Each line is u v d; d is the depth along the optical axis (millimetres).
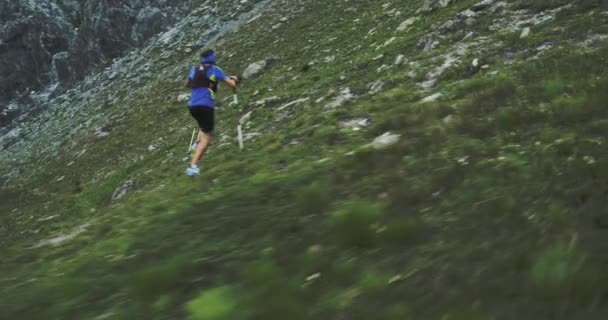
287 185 8062
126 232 8023
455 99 10695
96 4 83750
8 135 67500
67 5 93750
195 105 11320
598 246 4035
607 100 7645
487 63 12781
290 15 36375
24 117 74812
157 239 7098
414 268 4621
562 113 7730
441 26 17750
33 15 89062
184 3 83375
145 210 9547
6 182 39625
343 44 23984
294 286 4652
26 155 47688
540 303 3594
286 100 18062
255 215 7035
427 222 5449
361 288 4496
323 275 4883
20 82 87000
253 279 4973
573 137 6730
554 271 3766
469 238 4887
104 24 82000
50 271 7121
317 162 9133
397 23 22375
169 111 30391
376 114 11852
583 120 7375
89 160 30047
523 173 6062
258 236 6344
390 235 5238
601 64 9703
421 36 18391
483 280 4090
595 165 5496
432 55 15469
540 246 4324
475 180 6215
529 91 9227
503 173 6195
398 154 7996
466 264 4449
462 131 8336
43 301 5789
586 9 14148
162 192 11180
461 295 3982
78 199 20750
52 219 18797
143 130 29703
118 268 6352
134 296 5344
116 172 22344
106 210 13891
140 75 50562
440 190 6234
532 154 6559
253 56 31266
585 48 11180
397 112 11000
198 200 8547
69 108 62000
